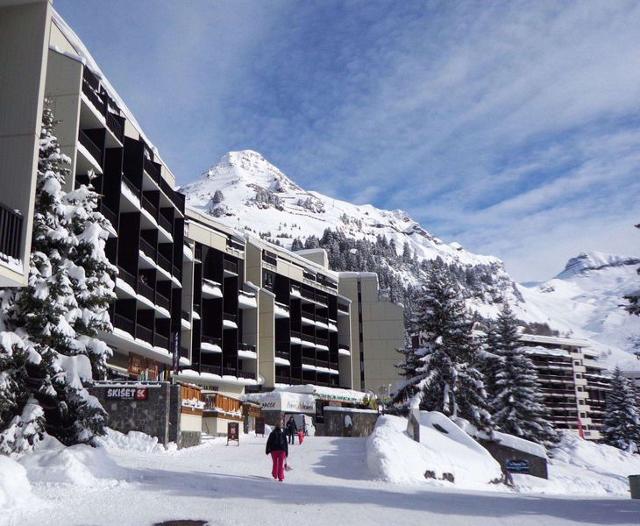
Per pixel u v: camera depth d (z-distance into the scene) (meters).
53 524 9.01
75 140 30.56
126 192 36.03
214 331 57.75
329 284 85.50
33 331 17.31
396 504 12.34
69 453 14.07
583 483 46.44
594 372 132.38
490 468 26.95
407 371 43.22
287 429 29.77
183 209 47.97
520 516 11.27
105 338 34.41
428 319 42.31
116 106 39.06
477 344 42.66
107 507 10.39
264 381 65.94
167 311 42.94
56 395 17.77
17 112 13.36
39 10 13.95
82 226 19.44
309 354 78.81
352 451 25.39
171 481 13.86
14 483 10.48
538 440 56.00
